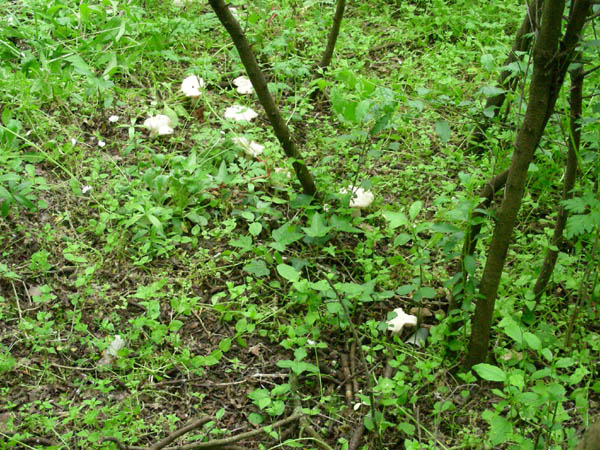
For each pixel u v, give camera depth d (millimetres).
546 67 965
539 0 1486
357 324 1332
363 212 1610
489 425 1125
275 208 1597
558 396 898
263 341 1305
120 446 1028
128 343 1261
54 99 1747
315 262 1445
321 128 1863
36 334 1251
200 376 1228
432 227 1196
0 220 1451
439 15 2328
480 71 2021
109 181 1584
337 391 1216
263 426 1146
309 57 2137
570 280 1318
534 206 1584
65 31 1896
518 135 1023
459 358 1250
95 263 1412
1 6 1996
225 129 1796
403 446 1115
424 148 1790
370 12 2428
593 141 1298
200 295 1383
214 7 1237
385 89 1358
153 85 1942
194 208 1525
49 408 1128
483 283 1126
